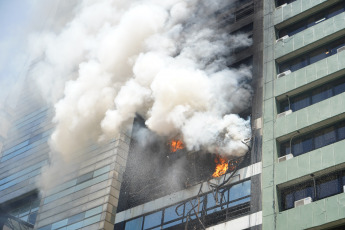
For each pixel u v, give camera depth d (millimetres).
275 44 52406
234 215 44500
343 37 48188
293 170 42406
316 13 52125
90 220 54250
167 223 48812
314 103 46000
